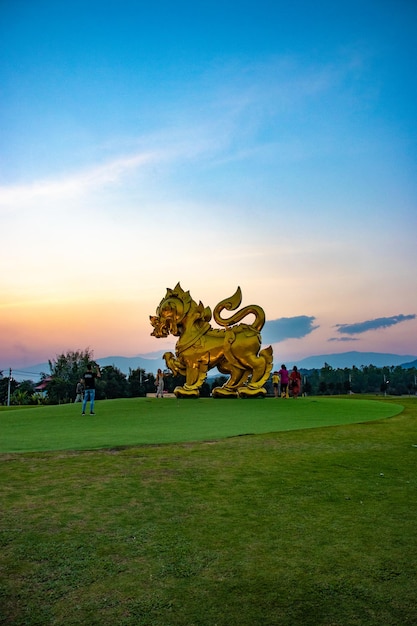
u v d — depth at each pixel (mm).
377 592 4613
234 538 5773
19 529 5969
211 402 21281
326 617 4234
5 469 8758
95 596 4527
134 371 56562
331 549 5508
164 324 23500
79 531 5930
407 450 10586
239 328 23281
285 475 8469
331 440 11695
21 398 54062
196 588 4676
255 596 4547
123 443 11438
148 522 6238
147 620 4184
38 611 4289
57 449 10703
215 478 8250
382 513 6637
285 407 19453
